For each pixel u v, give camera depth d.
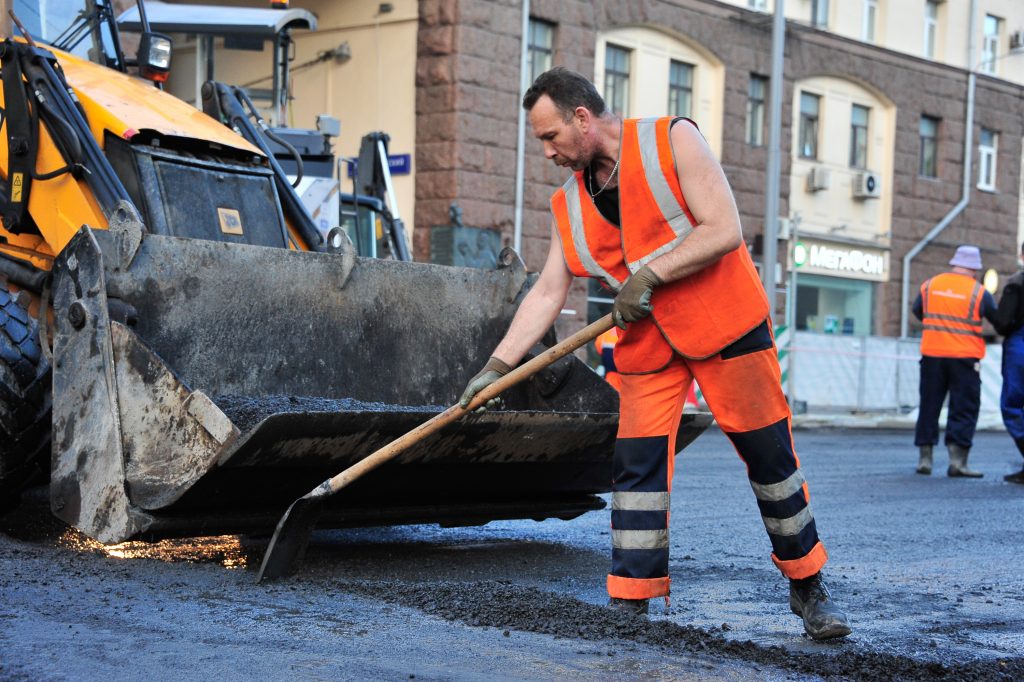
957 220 27.47
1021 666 3.71
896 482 9.84
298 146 10.00
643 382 4.07
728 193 3.85
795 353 19.19
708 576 5.16
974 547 6.32
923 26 26.72
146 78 7.18
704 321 3.91
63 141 5.61
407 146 19.12
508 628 3.87
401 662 3.42
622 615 3.99
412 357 5.78
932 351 10.77
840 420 18.58
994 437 16.98
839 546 6.20
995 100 28.09
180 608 3.94
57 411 4.75
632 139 3.90
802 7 24.16
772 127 18.91
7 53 5.79
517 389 5.91
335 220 8.55
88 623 3.70
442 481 5.06
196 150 6.09
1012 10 28.47
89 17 7.25
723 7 22.50
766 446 3.99
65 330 4.75
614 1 20.77
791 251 19.44
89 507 4.59
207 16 10.13
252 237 6.02
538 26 20.02
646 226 3.90
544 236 19.81
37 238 5.83
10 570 4.35
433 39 18.81
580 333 3.90
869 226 25.91
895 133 26.12
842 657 3.67
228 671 3.26
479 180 18.92
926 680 3.48
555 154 3.93
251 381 5.24
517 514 5.50
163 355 4.96
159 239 4.98
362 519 4.93
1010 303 10.38
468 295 6.02
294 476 4.58
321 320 5.50
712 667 3.50
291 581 4.45
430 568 5.07
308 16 10.58
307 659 3.40
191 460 4.37
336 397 5.50
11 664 3.23
